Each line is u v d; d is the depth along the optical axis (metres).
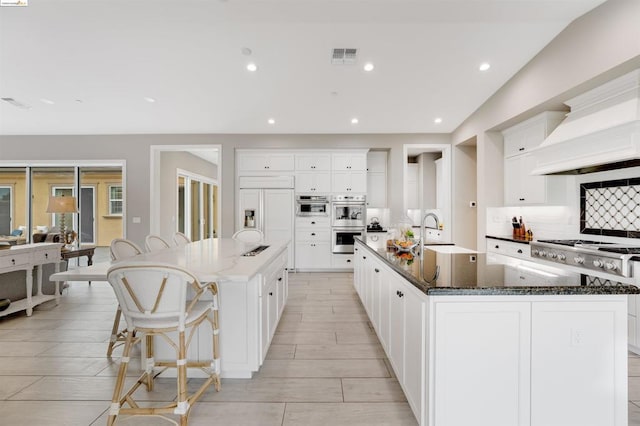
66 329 3.05
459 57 3.37
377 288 2.65
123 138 5.86
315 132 5.87
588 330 1.37
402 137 5.93
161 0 2.47
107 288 4.69
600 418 1.37
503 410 1.37
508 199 4.34
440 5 2.55
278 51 3.27
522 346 1.37
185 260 2.28
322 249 5.90
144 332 1.64
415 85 3.99
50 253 3.73
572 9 2.60
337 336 2.88
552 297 1.37
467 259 2.18
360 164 5.94
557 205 3.64
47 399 1.92
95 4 2.52
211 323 2.04
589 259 2.69
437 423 1.36
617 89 2.62
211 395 1.96
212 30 2.92
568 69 2.87
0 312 3.19
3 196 6.02
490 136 4.50
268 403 1.88
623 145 2.41
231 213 5.88
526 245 3.60
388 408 1.83
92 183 6.04
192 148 5.89
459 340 1.37
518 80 3.65
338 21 2.77
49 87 4.04
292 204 5.90
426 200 7.09
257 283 2.12
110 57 3.37
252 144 5.90
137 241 5.84
